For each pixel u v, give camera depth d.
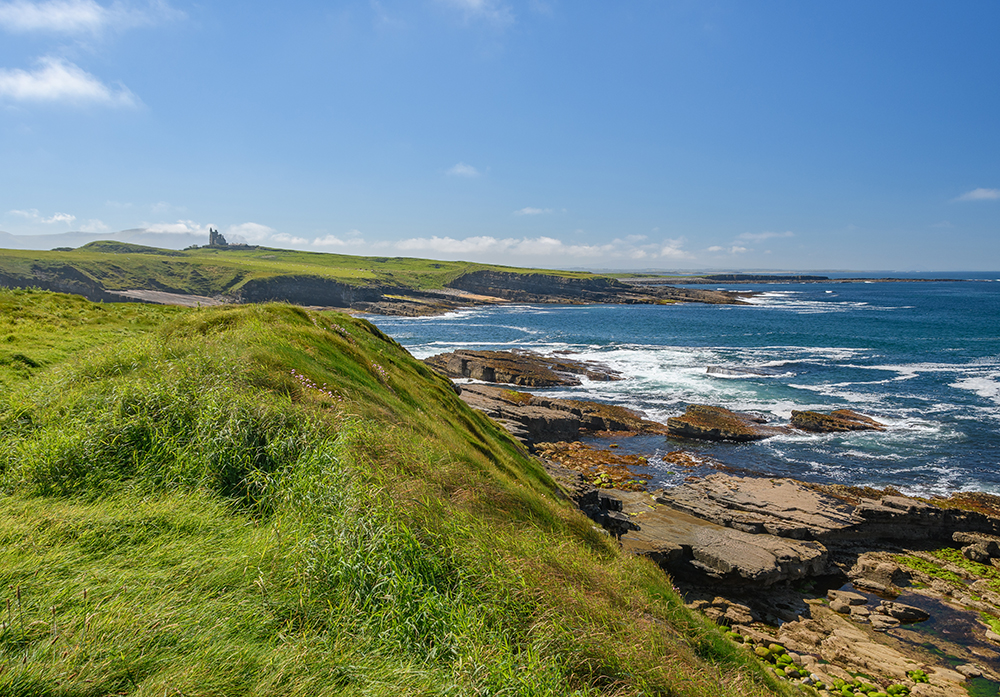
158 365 9.85
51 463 6.85
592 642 6.16
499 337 100.50
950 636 18.89
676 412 48.38
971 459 35.91
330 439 8.50
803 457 37.09
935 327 105.00
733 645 10.38
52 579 4.66
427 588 5.86
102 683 3.65
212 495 6.98
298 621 4.94
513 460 22.81
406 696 4.29
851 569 23.12
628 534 23.81
